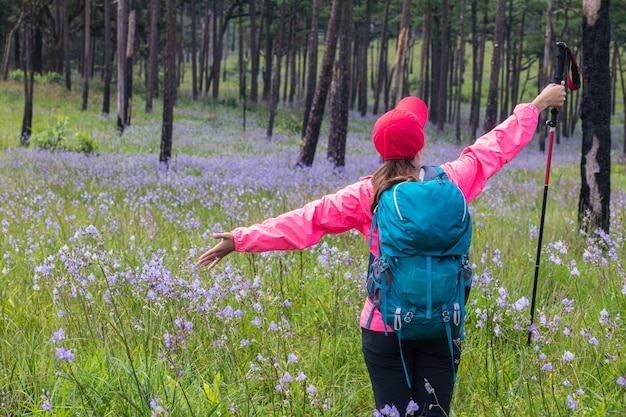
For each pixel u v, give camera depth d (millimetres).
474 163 3160
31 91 22844
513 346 4574
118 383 3836
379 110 62438
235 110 45875
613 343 4445
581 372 4055
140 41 61344
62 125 22297
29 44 23062
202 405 3592
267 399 3877
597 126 7785
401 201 2674
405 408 2947
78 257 4848
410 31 64125
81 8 48938
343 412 3740
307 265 6414
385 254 2693
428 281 2613
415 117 2883
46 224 8219
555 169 24234
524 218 10297
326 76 18297
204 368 4121
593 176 7852
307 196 12148
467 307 5094
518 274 5707
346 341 4738
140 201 10570
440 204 2641
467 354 4359
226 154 24656
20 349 4301
